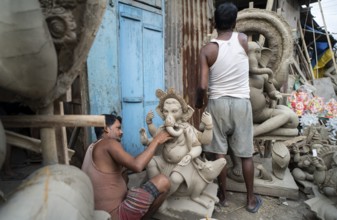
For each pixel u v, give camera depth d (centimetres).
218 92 253
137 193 194
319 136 364
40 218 100
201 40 507
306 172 324
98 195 189
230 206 272
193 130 248
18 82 113
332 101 505
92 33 129
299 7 861
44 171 126
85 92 305
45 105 141
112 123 215
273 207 271
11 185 275
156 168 247
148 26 387
